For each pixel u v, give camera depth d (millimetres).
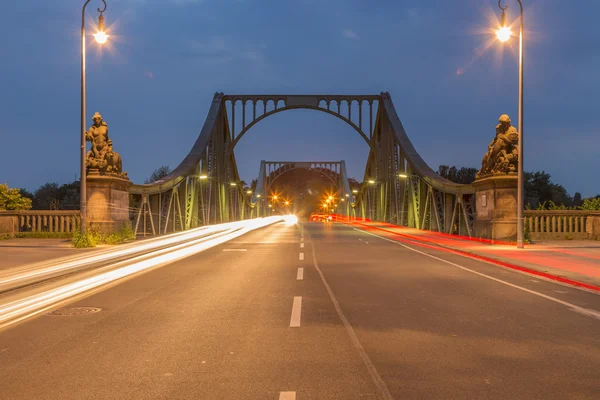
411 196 53625
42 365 6090
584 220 30562
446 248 25719
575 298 10859
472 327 8062
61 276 14461
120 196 28781
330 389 5223
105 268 16531
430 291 11789
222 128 69688
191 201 50969
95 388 5285
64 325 8273
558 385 5340
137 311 9430
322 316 8914
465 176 118625
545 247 24688
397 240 33156
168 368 5957
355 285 12758
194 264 18016
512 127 28281
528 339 7289
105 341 7230
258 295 11203
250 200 123562
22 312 9359
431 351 6656
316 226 64812
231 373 5758
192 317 8859
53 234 30234
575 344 7016
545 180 87125
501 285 12828
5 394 5105
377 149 72562
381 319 8664
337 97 71625
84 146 24484
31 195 101625
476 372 5773
